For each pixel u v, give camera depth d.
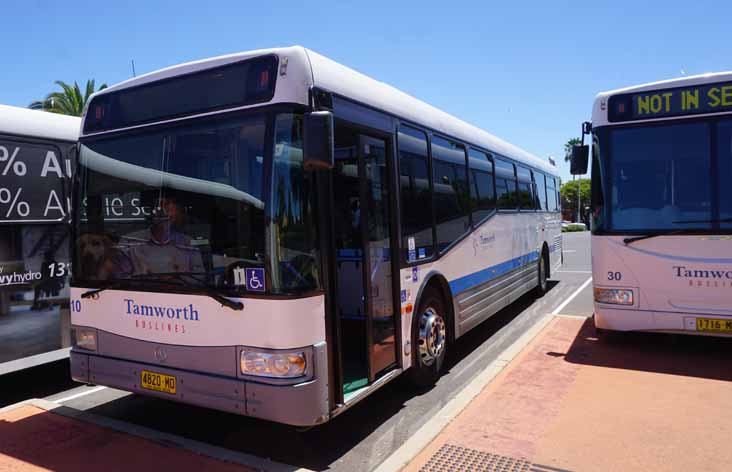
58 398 5.71
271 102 3.87
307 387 3.69
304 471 3.74
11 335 5.37
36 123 5.82
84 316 4.68
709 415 4.60
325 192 4.02
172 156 4.27
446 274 6.17
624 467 3.74
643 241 6.29
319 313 3.87
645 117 6.38
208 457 3.98
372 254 4.74
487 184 7.98
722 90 6.04
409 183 5.44
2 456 4.02
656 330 6.26
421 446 4.09
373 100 4.87
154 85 4.47
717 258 5.95
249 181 3.85
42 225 5.74
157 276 4.23
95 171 4.72
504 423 4.51
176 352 4.11
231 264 3.87
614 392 5.21
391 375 4.83
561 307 10.41
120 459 3.96
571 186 79.94
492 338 8.03
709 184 6.05
